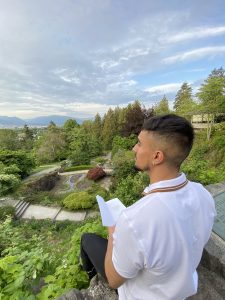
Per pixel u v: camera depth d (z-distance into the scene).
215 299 1.96
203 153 20.09
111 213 1.40
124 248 0.93
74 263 2.41
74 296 1.90
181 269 0.95
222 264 2.16
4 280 2.17
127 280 1.11
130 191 6.46
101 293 1.95
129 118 35.00
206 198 1.10
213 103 24.05
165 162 1.00
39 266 2.29
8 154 25.22
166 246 0.90
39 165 37.50
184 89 49.06
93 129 56.38
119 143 32.81
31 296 1.95
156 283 1.01
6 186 18.16
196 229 1.00
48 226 12.12
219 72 38.88
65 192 20.64
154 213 0.91
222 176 5.80
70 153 38.78
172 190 0.99
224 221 2.60
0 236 5.13
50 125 48.47
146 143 1.02
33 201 16.77
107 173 24.00
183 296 1.02
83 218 14.05
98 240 1.75
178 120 0.99
